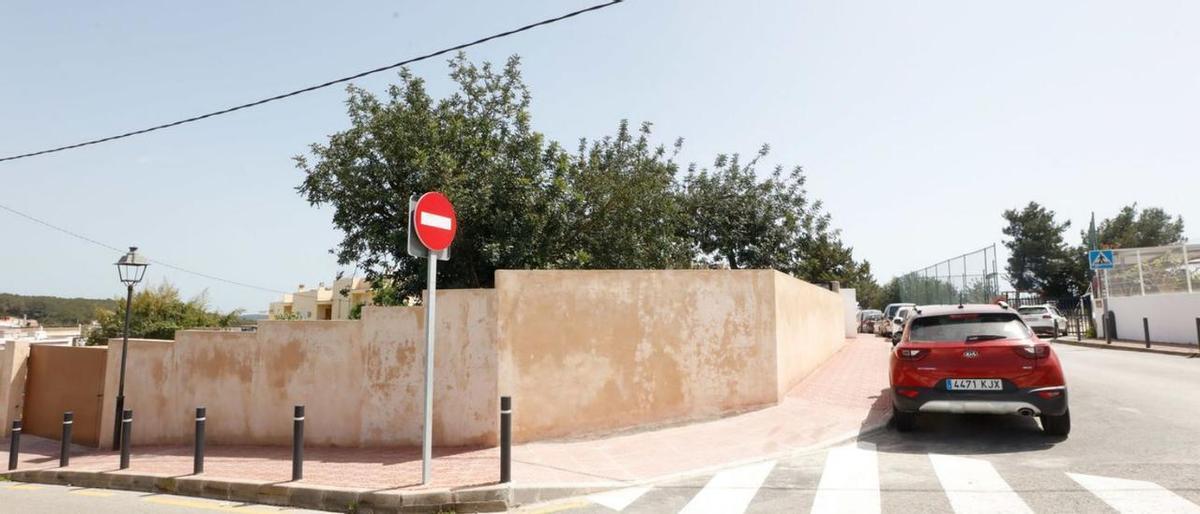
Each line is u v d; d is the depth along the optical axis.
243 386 9.86
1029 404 6.99
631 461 7.10
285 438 9.40
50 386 13.62
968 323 7.71
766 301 9.61
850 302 27.91
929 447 7.23
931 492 5.52
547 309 8.42
